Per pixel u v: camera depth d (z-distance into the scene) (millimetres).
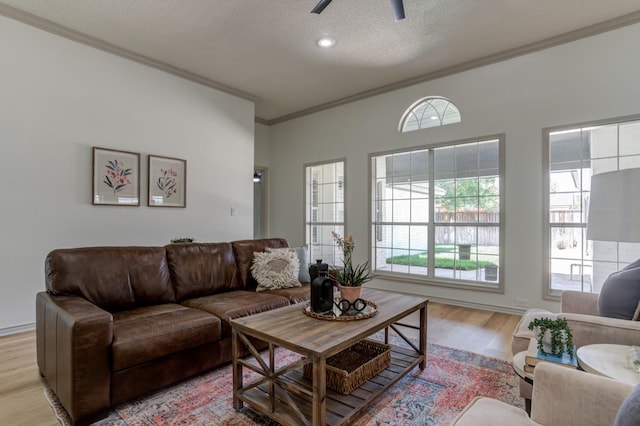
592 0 3049
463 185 4410
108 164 3840
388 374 2184
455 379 2355
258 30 3543
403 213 4973
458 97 4391
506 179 4027
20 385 2252
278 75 4645
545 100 3777
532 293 3859
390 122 5023
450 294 4469
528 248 3885
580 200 3637
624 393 1049
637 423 807
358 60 4195
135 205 4059
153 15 3277
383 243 5191
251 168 5352
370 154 5246
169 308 2576
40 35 3381
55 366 1998
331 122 5734
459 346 2971
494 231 4160
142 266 2750
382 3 3082
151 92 4223
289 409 1803
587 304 2252
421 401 2076
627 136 3404
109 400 1897
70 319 1820
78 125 3633
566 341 1564
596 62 3488
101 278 2510
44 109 3410
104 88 3824
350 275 2326
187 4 3109
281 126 6500
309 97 5469
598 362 1396
